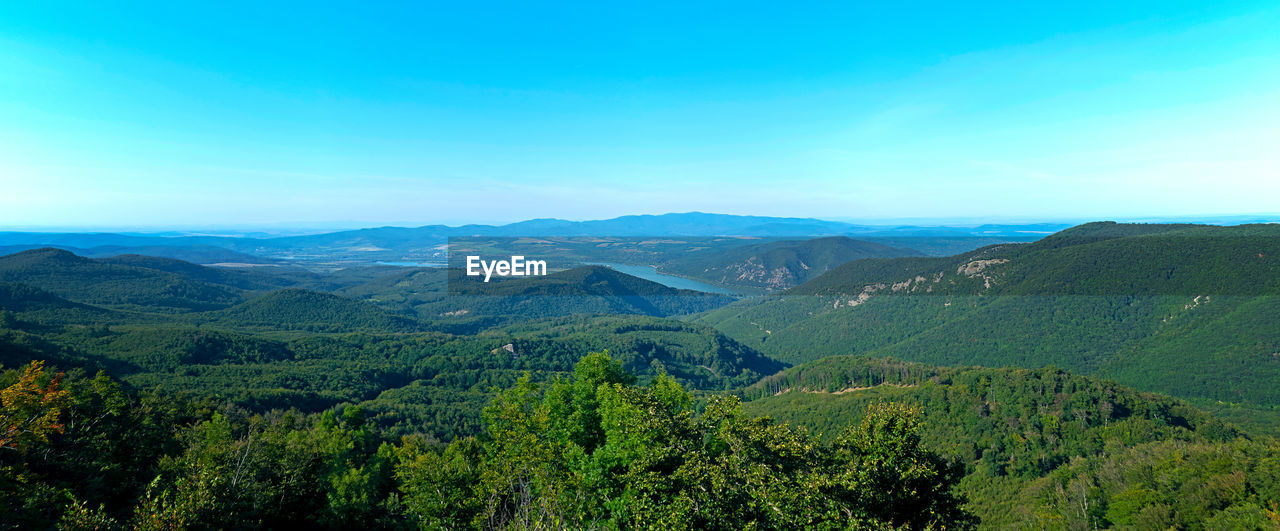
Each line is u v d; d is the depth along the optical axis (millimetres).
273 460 35719
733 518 19969
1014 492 86062
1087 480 69750
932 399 120250
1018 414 107875
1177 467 58562
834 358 185875
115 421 43531
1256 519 43844
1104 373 196875
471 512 29562
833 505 19656
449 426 127250
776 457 22656
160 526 22609
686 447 23609
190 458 34969
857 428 25328
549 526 22344
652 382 35688
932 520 22062
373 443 69938
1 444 28609
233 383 146375
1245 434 99125
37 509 26906
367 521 38406
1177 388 173125
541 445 31406
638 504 21750
